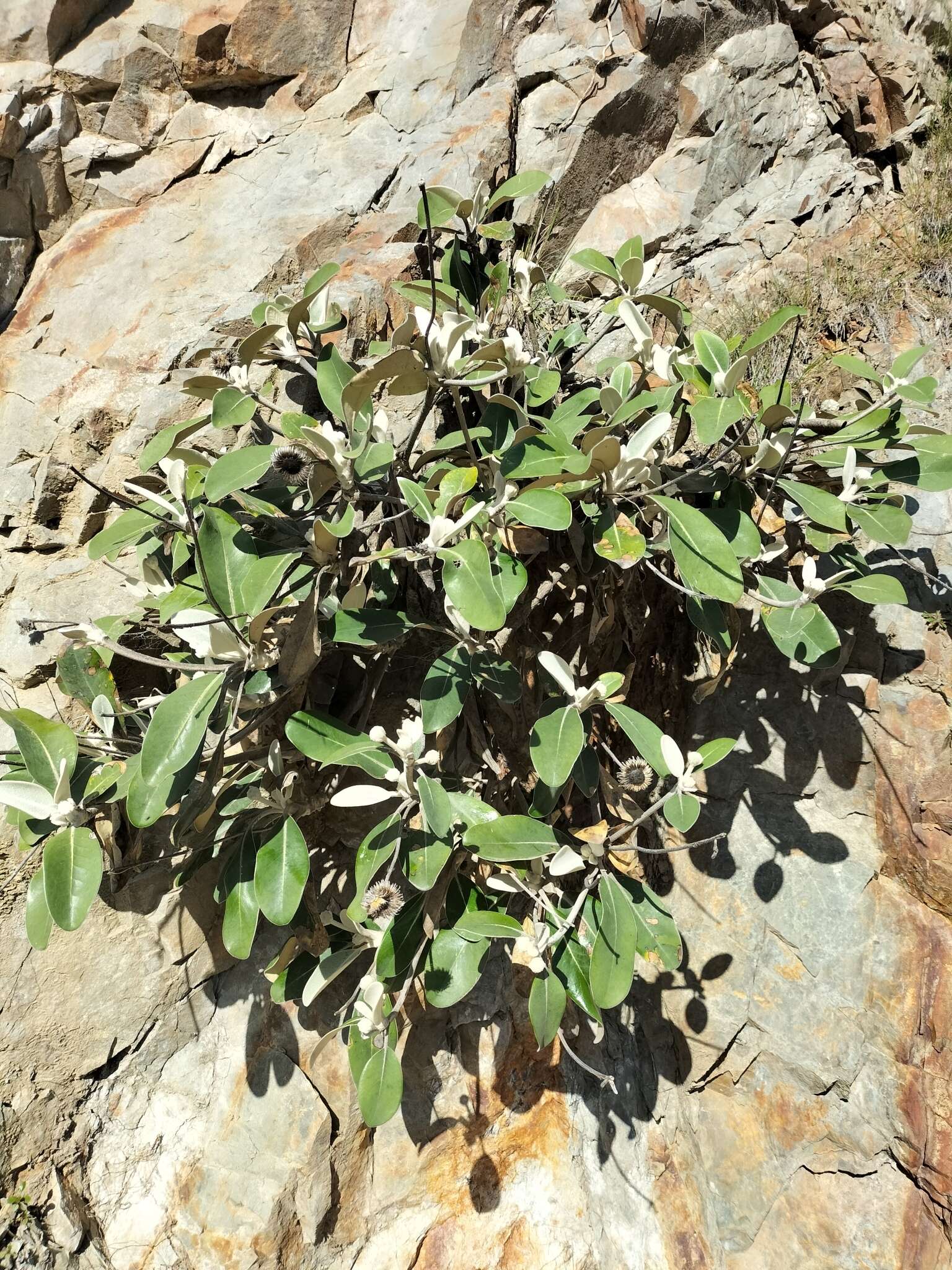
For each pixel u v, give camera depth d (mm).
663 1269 945
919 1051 908
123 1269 830
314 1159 884
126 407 982
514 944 986
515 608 974
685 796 774
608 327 1034
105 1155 858
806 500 865
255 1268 846
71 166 1165
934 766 925
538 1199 952
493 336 1015
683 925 1015
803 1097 947
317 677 938
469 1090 959
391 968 791
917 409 1082
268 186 1180
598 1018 794
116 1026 874
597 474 811
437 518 738
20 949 838
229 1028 918
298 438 782
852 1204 915
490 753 953
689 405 943
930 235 1235
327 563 784
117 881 872
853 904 947
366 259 1096
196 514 792
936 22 1437
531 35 1302
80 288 1096
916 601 984
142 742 750
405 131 1230
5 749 854
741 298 1227
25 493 949
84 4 1185
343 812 952
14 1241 790
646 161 1326
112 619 868
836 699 980
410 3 1290
